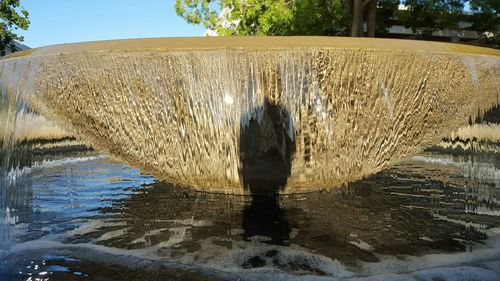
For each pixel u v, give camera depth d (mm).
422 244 2645
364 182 3951
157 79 3029
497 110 3580
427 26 14711
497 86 3357
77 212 3324
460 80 3164
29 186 4125
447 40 17984
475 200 3611
